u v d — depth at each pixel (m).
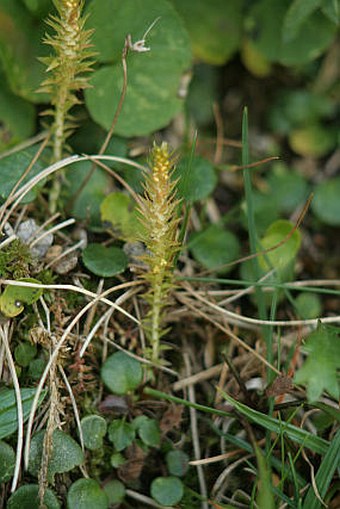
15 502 0.23
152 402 0.25
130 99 0.27
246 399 0.25
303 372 0.23
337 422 0.25
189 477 0.25
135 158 0.28
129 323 0.26
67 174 0.26
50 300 0.25
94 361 0.25
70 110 0.28
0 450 0.24
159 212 0.23
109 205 0.26
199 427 0.26
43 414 0.24
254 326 0.27
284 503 0.24
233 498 0.25
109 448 0.25
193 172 0.27
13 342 0.25
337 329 0.24
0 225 0.25
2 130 0.28
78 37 0.24
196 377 0.26
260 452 0.23
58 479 0.24
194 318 0.26
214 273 0.27
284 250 0.26
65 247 0.26
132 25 0.27
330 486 0.24
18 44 0.27
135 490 0.25
